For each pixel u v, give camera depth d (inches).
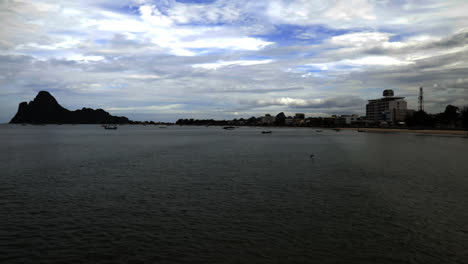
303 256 618.2
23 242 684.1
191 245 666.2
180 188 1181.7
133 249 649.6
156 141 4370.1
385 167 1699.1
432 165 1780.3
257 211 888.9
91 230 749.3
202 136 6240.2
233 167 1721.2
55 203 976.3
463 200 1000.9
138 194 1089.4
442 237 703.7
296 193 1097.4
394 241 683.4
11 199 1024.9
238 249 647.1
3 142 4079.7
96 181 1321.4
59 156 2313.0
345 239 694.5
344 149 2893.7
